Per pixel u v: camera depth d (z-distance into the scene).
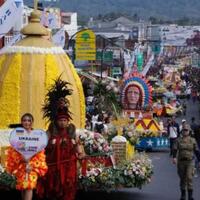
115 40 132.50
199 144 36.22
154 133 50.91
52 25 57.41
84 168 21.97
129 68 92.00
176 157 26.50
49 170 18.91
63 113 19.17
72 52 82.25
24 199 18.06
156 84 108.25
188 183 26.00
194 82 146.50
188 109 109.50
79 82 27.11
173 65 192.38
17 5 37.88
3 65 26.64
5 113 25.98
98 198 26.14
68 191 19.09
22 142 17.88
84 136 25.27
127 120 47.84
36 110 25.89
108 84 53.91
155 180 32.66
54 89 20.00
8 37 56.75
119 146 26.28
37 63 26.28
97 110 48.78
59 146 18.94
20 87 26.05
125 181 25.12
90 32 68.31
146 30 177.38
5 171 23.83
